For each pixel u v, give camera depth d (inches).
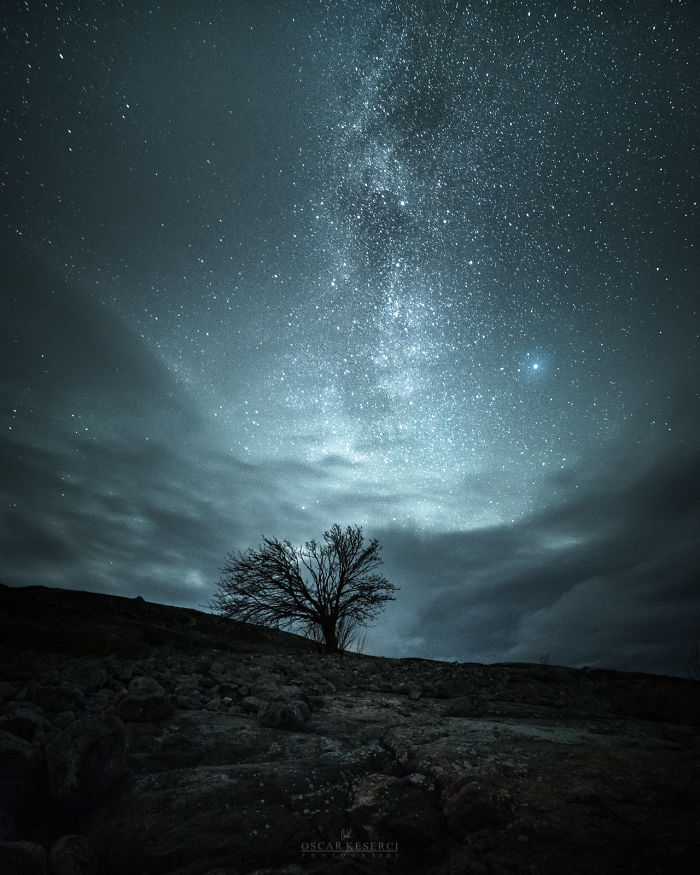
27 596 583.8
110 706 181.2
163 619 585.6
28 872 102.7
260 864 112.0
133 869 110.1
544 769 136.5
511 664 490.9
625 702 265.6
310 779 136.4
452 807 120.8
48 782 123.0
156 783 129.6
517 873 101.0
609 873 98.3
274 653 469.7
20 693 183.9
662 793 122.3
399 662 492.1
